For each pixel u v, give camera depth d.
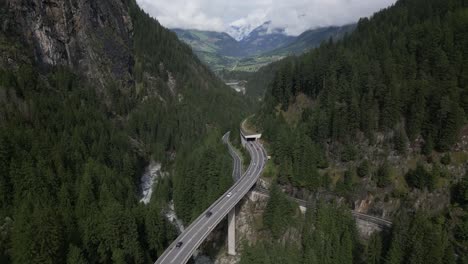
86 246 75.69
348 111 117.75
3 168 97.81
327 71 141.62
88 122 154.00
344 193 108.12
